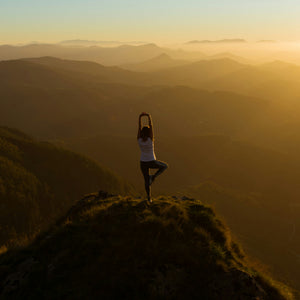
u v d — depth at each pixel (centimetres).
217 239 649
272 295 528
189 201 830
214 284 485
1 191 7481
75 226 642
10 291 488
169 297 444
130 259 507
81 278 477
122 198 860
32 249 607
